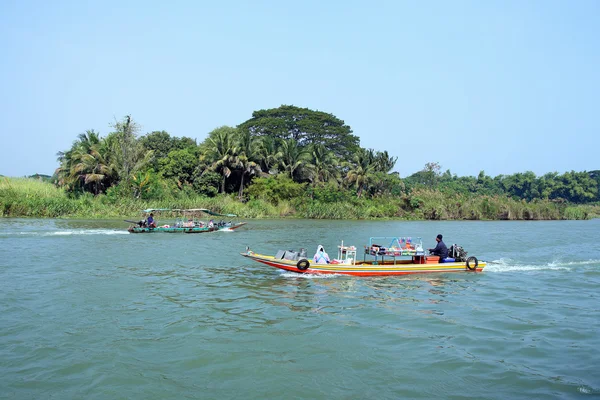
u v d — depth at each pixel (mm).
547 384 9062
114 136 58469
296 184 65000
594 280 19297
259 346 10820
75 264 20906
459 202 72688
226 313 13422
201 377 9148
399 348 10867
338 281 18250
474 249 30609
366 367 9758
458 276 19734
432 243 33812
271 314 13422
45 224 39531
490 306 14773
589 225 60938
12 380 8906
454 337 11688
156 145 71438
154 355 10188
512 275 20266
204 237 33656
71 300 14555
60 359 9898
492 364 9992
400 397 8477
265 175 66562
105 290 15953
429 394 8602
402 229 46812
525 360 10242
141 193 54375
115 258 22828
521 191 123938
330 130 86750
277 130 82500
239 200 63062
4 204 45844
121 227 38625
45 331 11602
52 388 8625
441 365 9906
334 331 12000
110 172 56250
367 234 38781
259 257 19938
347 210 64125
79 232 34094
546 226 57219
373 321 12922
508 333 12055
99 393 8461
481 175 126125
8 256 22828
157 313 13273
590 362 10156
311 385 8891
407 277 19281
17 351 10289
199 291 16078
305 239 33594
